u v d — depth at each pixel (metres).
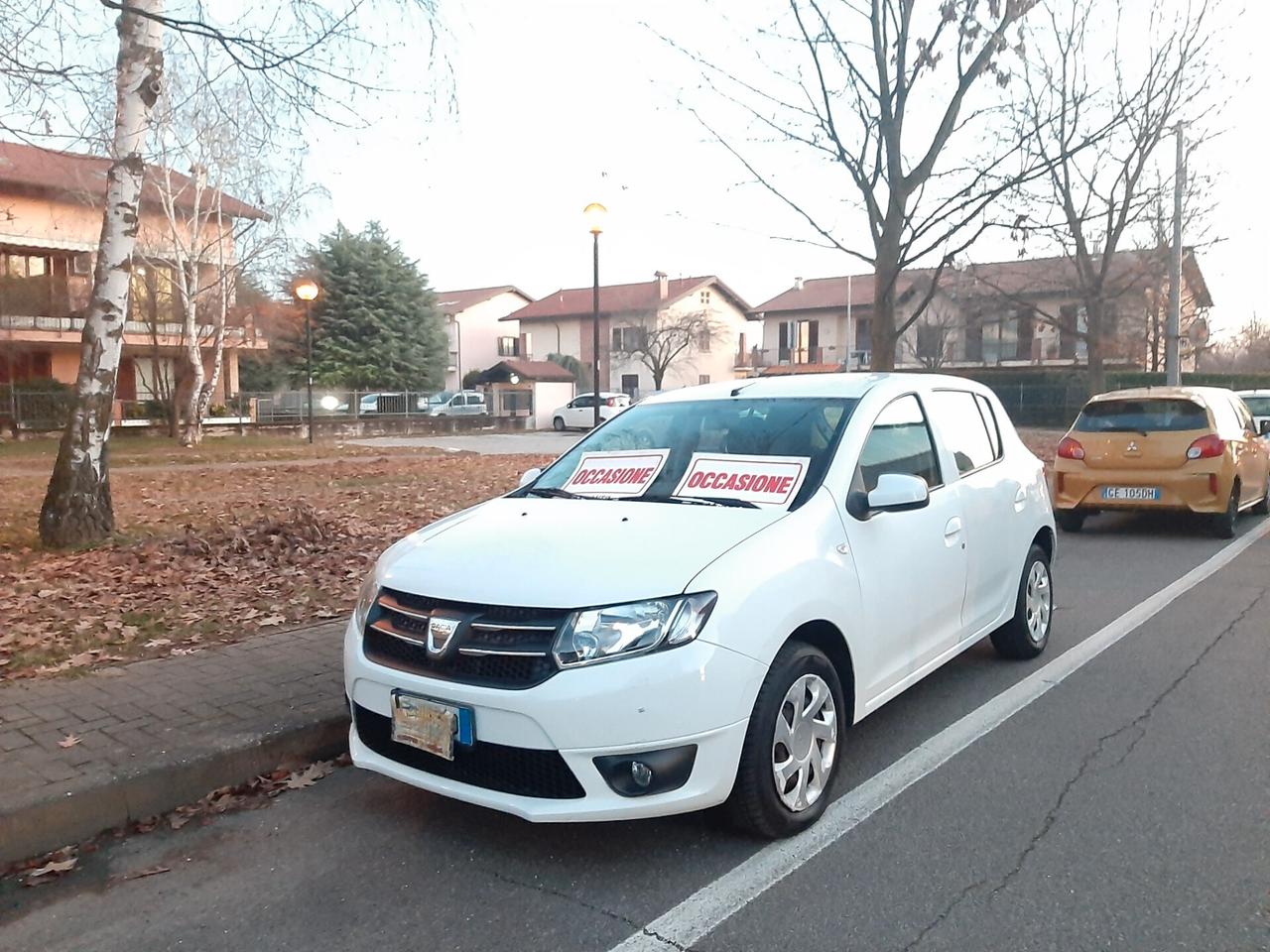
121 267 9.00
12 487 14.60
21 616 6.51
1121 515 12.84
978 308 33.59
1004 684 5.54
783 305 54.38
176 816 3.99
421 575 3.71
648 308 53.25
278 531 9.41
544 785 3.29
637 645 3.27
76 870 3.58
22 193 27.08
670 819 3.87
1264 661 5.90
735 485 4.29
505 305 64.19
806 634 3.84
